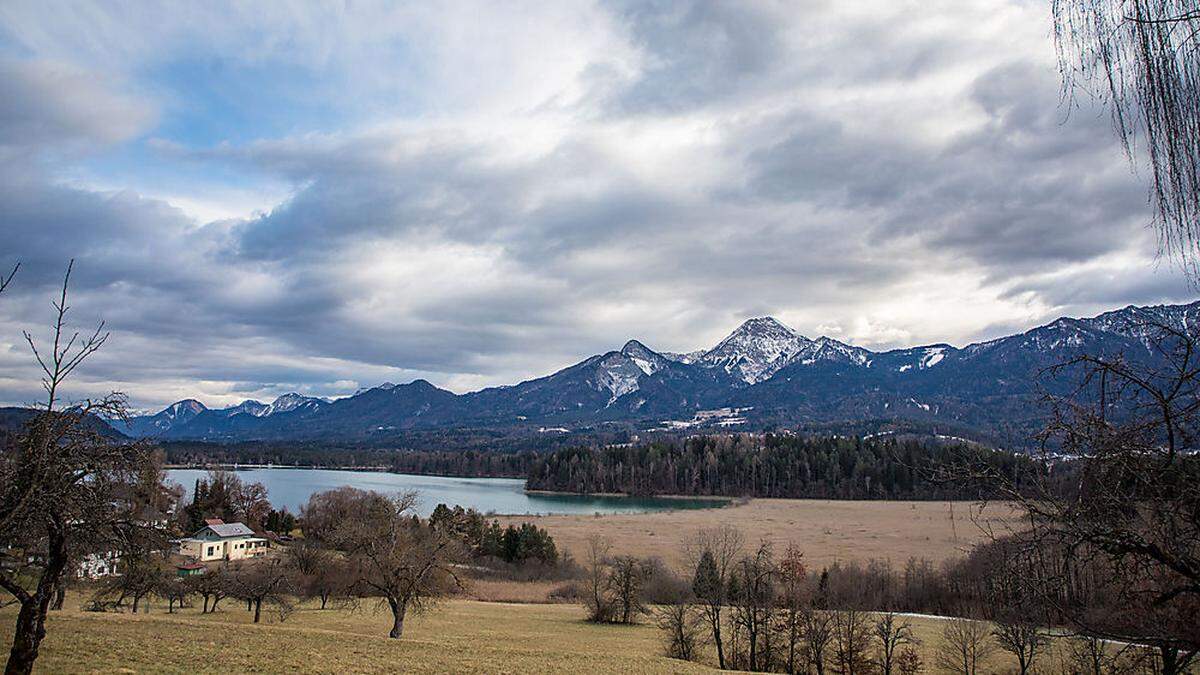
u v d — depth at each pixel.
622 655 36.97
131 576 23.25
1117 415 7.23
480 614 56.09
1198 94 5.04
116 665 21.98
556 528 104.31
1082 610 7.95
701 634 49.53
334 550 69.38
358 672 25.36
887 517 117.94
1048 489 7.72
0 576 15.39
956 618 43.78
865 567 66.94
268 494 169.00
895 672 40.62
